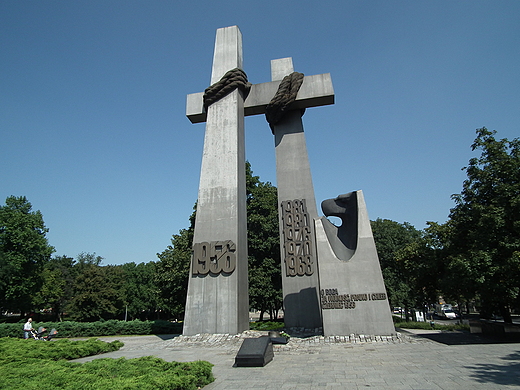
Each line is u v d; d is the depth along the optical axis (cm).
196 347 1451
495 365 889
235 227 1777
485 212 1523
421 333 1828
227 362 1097
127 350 1462
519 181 1507
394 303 3200
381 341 1370
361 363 987
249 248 2845
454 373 811
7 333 2339
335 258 1566
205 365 826
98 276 5041
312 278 1956
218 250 1744
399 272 3366
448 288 1703
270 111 2162
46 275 5094
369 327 1455
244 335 1603
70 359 1224
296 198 2125
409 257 2192
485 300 1702
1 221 3538
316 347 1316
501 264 1421
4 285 3369
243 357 1005
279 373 895
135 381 649
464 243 1728
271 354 1112
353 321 1475
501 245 1426
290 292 1958
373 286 1497
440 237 1936
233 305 1650
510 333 1448
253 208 2986
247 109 2195
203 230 1809
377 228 3600
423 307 3544
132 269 6191
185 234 2944
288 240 2050
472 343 1311
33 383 636
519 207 1412
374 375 826
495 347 1191
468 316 4350
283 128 2266
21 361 915
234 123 1995
